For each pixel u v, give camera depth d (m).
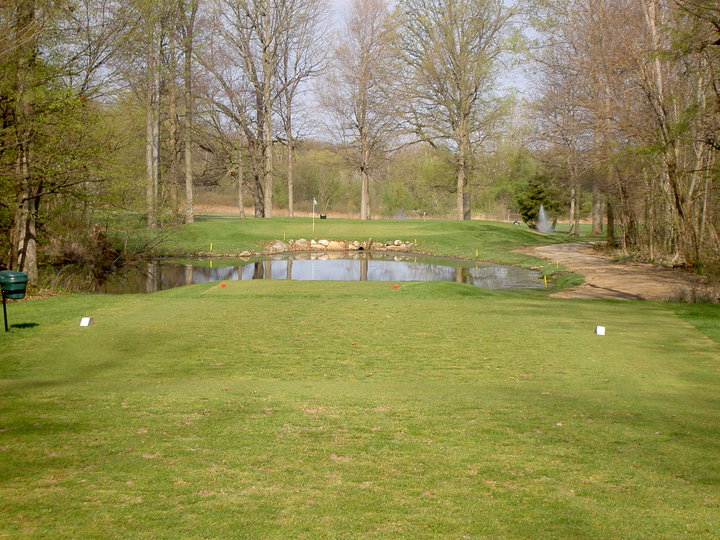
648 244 32.12
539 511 4.23
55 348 10.64
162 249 36.41
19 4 16.70
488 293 18.77
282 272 29.23
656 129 25.33
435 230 45.91
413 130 51.06
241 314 14.25
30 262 19.89
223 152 52.62
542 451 5.49
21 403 6.95
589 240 48.12
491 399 7.35
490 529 3.95
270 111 50.78
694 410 6.93
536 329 12.44
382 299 16.77
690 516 4.19
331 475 4.85
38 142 19.14
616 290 20.62
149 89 33.47
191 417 6.41
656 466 5.15
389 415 6.59
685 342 11.06
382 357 10.02
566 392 7.82
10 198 19.08
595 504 4.37
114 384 8.16
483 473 4.95
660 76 24.98
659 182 29.02
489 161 51.66
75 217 28.58
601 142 30.42
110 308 15.02
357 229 45.91
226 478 4.73
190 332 12.09
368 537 3.81
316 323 13.14
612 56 25.95
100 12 19.20
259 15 50.06
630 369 9.12
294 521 4.02
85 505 4.17
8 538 3.67
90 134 20.38
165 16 31.83
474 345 10.93
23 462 4.97
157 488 4.50
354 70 52.91
